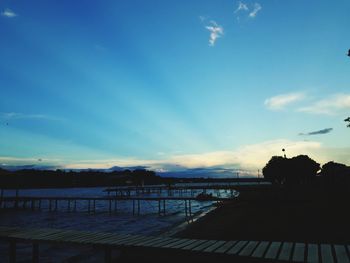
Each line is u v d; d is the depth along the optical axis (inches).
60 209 3019.2
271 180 4173.2
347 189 1802.4
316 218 1031.0
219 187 4495.6
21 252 778.2
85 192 7800.2
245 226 1006.4
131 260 411.2
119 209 2842.0
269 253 295.9
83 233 460.4
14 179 3075.8
